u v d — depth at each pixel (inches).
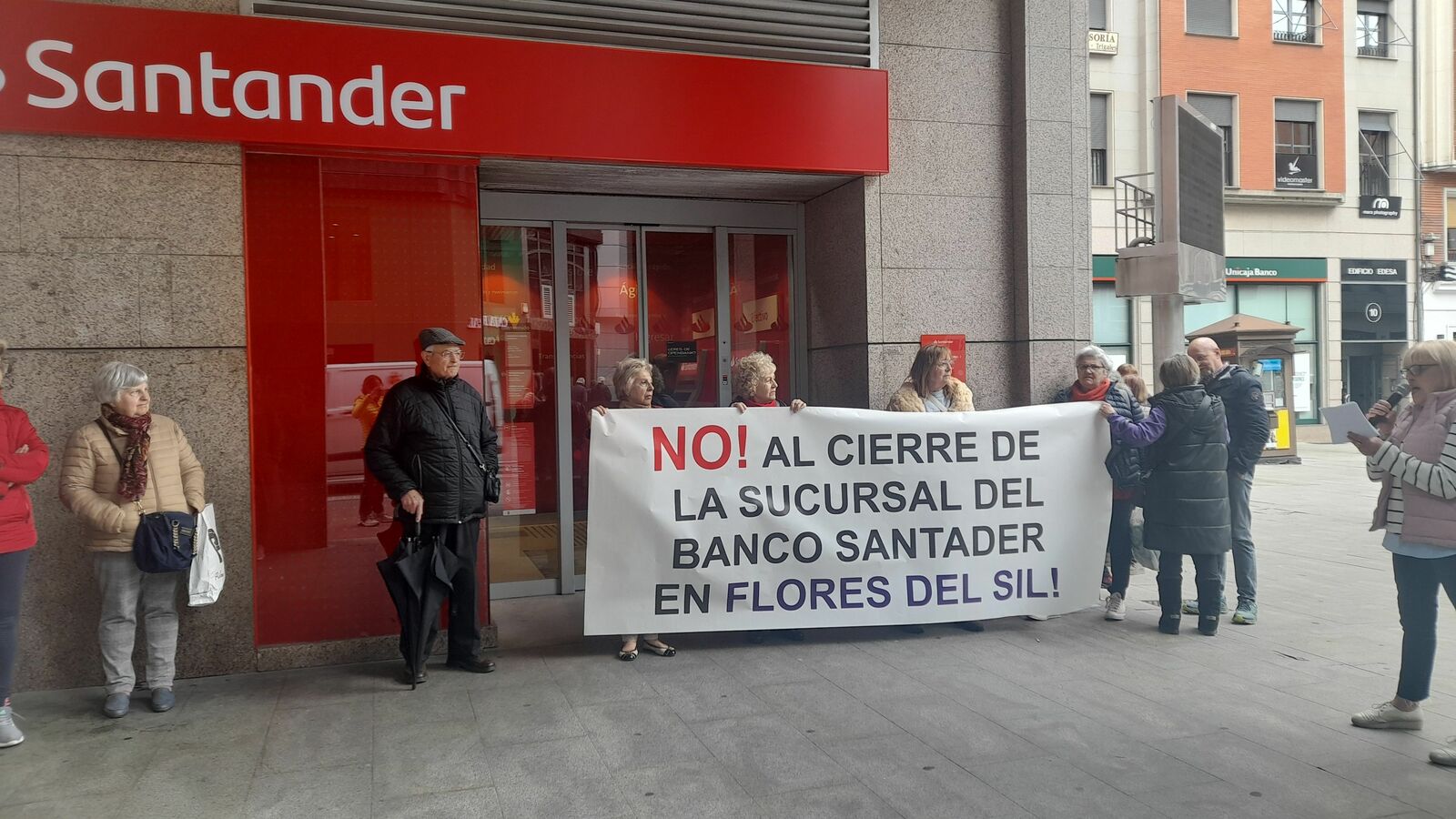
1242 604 231.5
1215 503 216.7
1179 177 272.2
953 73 267.9
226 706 178.1
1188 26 805.2
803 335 295.4
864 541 216.1
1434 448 149.6
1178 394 216.8
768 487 212.1
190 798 137.3
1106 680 187.5
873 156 255.0
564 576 272.8
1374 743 154.1
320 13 205.3
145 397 174.2
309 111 201.0
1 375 161.5
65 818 131.1
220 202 196.7
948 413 220.1
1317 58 835.4
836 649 211.9
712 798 135.2
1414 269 865.5
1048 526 224.8
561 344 272.8
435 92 210.4
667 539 207.8
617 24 231.1
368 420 209.3
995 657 204.1
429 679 193.8
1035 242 270.2
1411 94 863.7
